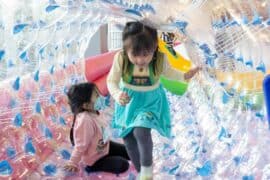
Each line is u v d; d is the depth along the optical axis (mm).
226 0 1760
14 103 1916
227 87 1920
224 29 1808
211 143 2029
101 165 2020
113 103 2760
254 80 1833
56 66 2320
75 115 2066
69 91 2111
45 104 2166
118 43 4074
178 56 2752
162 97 1938
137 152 1864
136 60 1807
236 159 1850
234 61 1843
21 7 1774
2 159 1844
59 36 2219
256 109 1862
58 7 1842
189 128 2361
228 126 1962
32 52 1982
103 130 2070
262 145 1831
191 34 1906
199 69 2010
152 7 1815
